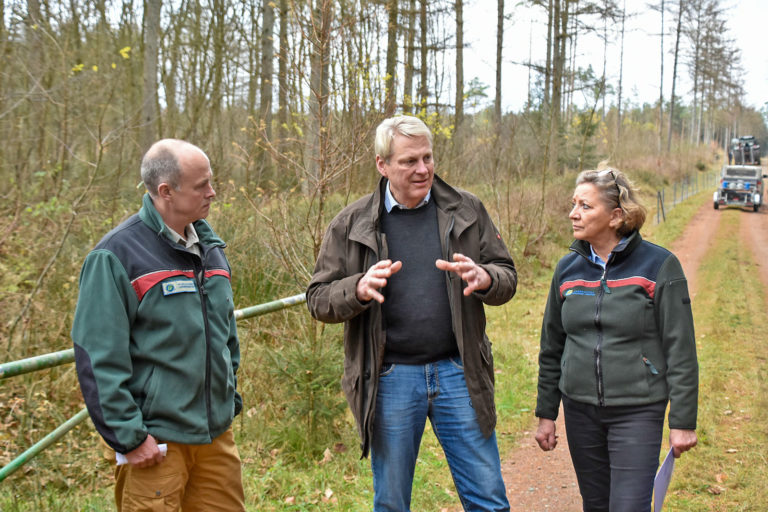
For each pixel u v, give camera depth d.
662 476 2.39
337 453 4.37
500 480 2.50
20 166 7.19
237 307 6.20
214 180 8.46
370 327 2.43
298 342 4.76
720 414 5.17
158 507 2.19
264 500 3.74
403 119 2.36
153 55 10.91
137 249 2.17
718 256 14.98
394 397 2.47
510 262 2.53
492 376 2.58
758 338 7.82
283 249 5.62
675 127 79.56
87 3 11.79
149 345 2.18
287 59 5.81
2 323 5.25
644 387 2.45
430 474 4.19
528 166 15.87
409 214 2.50
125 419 2.05
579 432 2.64
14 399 4.52
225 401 2.41
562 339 2.80
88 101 8.07
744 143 30.44
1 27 7.61
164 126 11.70
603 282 2.55
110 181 7.80
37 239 6.20
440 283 2.45
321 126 5.13
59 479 3.86
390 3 7.19
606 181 2.52
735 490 3.86
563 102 28.03
